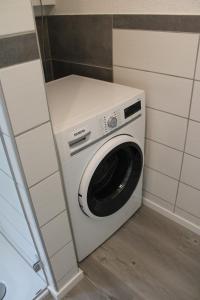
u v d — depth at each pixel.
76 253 1.39
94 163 1.18
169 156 1.51
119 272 1.42
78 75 1.67
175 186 1.57
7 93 0.77
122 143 1.27
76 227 1.29
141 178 1.63
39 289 1.34
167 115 1.39
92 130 1.12
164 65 1.27
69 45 1.66
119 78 1.50
